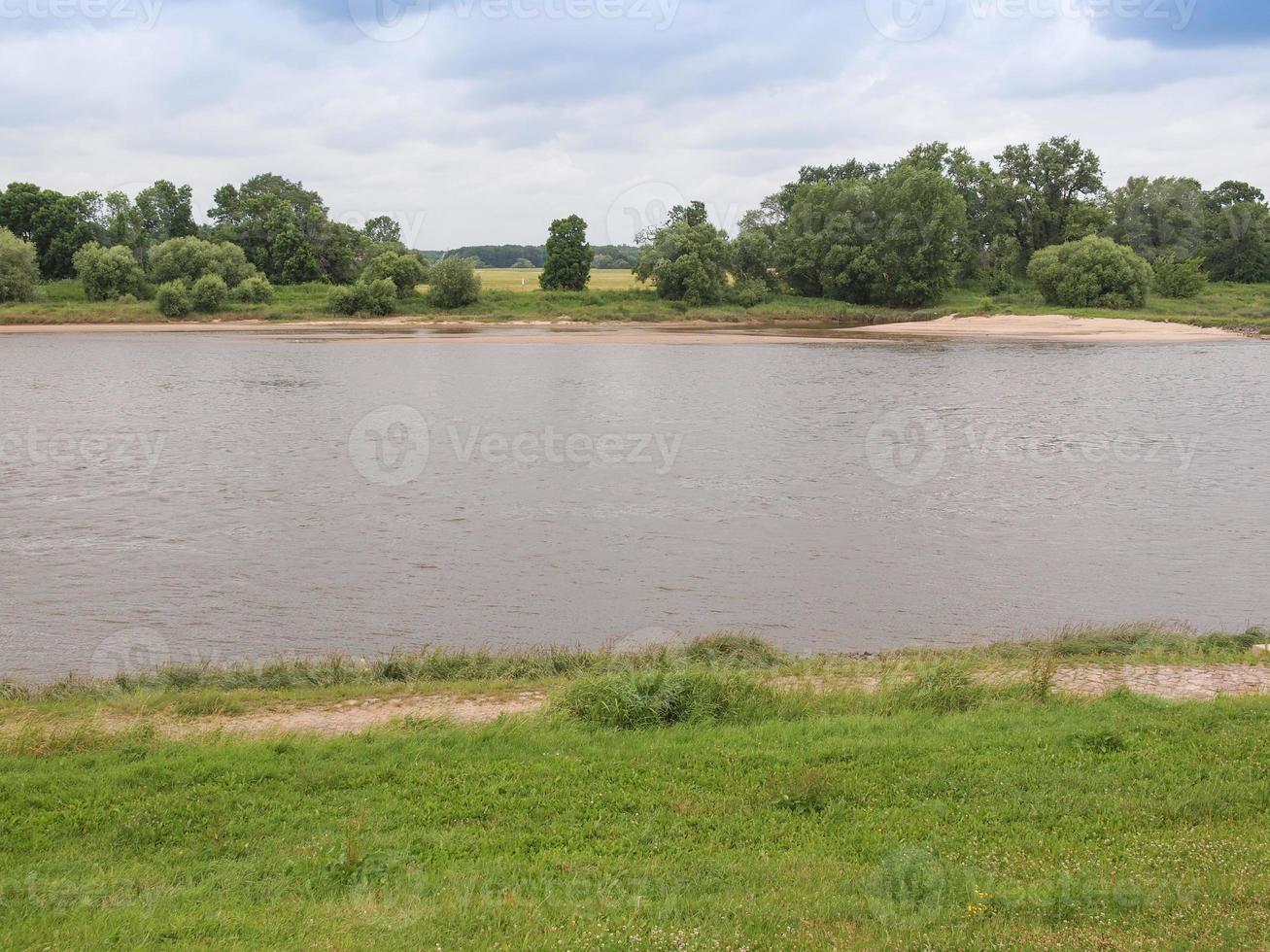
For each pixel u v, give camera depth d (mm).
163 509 29109
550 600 21094
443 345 80750
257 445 39438
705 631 19188
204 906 7625
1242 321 90562
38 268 100500
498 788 10062
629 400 51750
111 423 44406
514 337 86812
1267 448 38438
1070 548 25047
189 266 100562
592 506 29500
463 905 7375
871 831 8875
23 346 78062
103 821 9555
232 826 9352
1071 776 9883
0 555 24406
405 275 103875
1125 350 76562
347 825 9016
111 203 110000
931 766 10250
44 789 10281
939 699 13141
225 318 95688
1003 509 29047
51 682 16250
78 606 20734
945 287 104500
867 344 81750
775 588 21969
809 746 10953
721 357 73000
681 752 10953
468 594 21625
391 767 10672
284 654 18047
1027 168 123188
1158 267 110000
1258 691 14000
